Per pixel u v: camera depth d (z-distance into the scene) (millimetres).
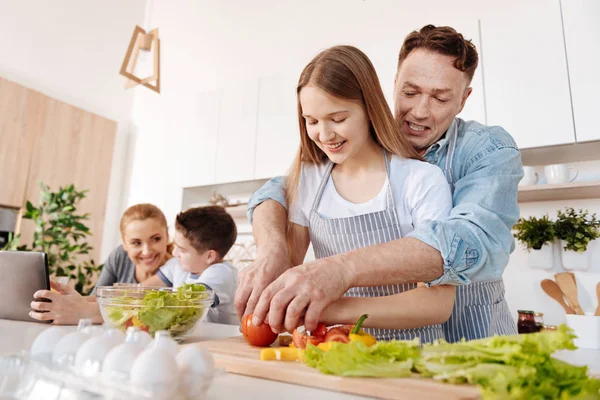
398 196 865
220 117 2951
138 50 2035
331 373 511
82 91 3564
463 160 990
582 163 2029
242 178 2744
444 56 1001
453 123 1086
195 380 403
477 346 493
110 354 408
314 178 997
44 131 3094
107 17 3832
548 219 2029
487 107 1982
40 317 961
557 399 378
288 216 1004
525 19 1969
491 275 740
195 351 425
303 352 561
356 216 867
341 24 2820
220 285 1387
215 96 3020
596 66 1781
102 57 3758
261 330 695
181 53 3623
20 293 1026
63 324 977
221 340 778
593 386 398
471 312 955
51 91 3355
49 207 2615
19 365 473
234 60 3303
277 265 815
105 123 3541
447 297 750
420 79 1020
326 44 2861
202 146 3010
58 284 1131
